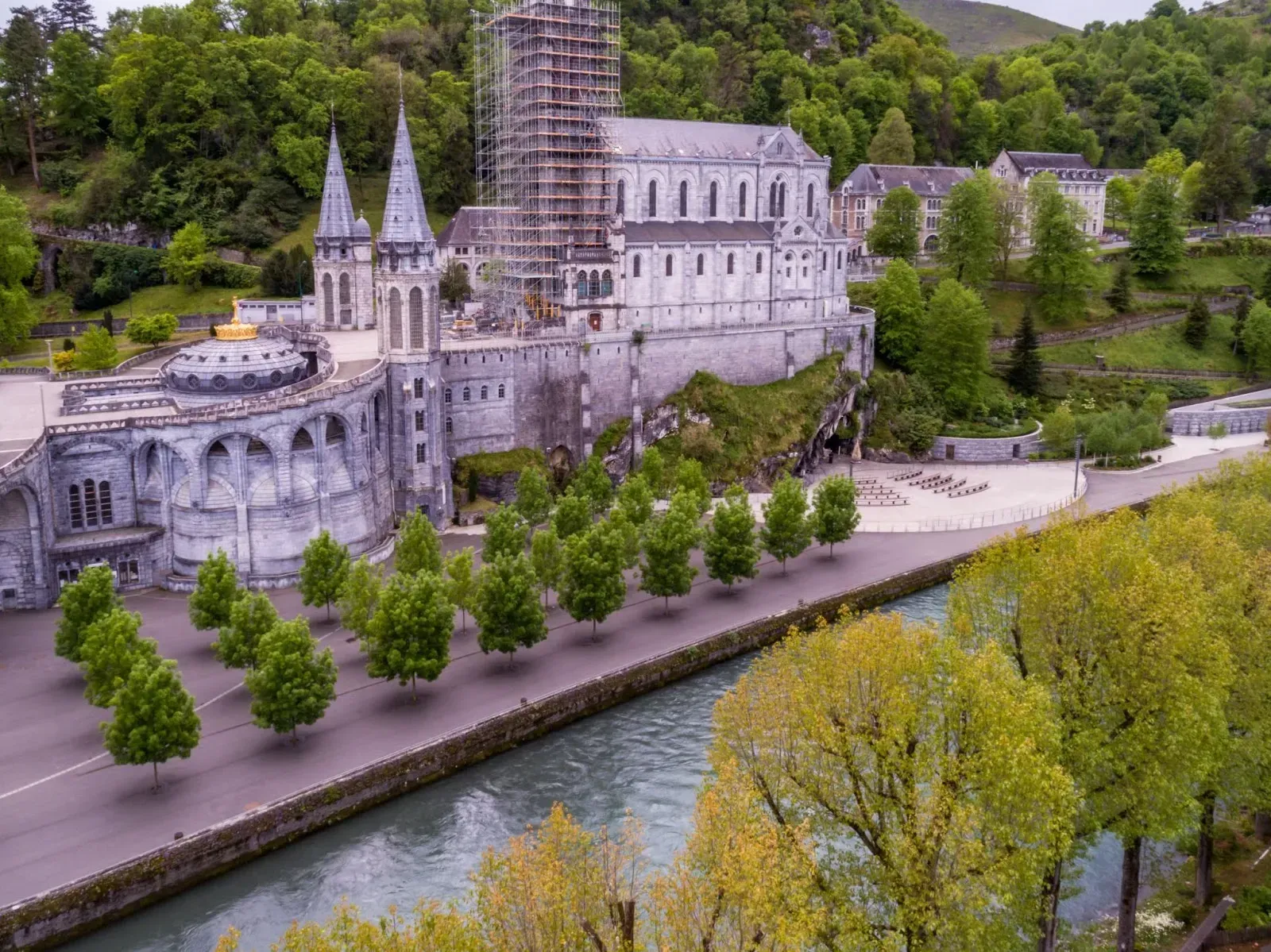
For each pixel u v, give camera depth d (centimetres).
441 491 12162
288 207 19650
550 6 14125
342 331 14825
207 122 19462
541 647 9100
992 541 6838
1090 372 18775
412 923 5853
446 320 15125
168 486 10238
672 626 9612
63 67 19638
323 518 10619
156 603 9844
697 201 16075
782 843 4469
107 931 5884
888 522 13038
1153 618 5366
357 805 6906
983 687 4891
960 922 4531
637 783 7325
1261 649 6094
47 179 19725
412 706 7938
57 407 11150
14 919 5584
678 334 14650
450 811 7006
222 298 17762
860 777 4950
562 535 10562
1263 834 6588
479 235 16900
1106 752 5306
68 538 9981
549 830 4316
